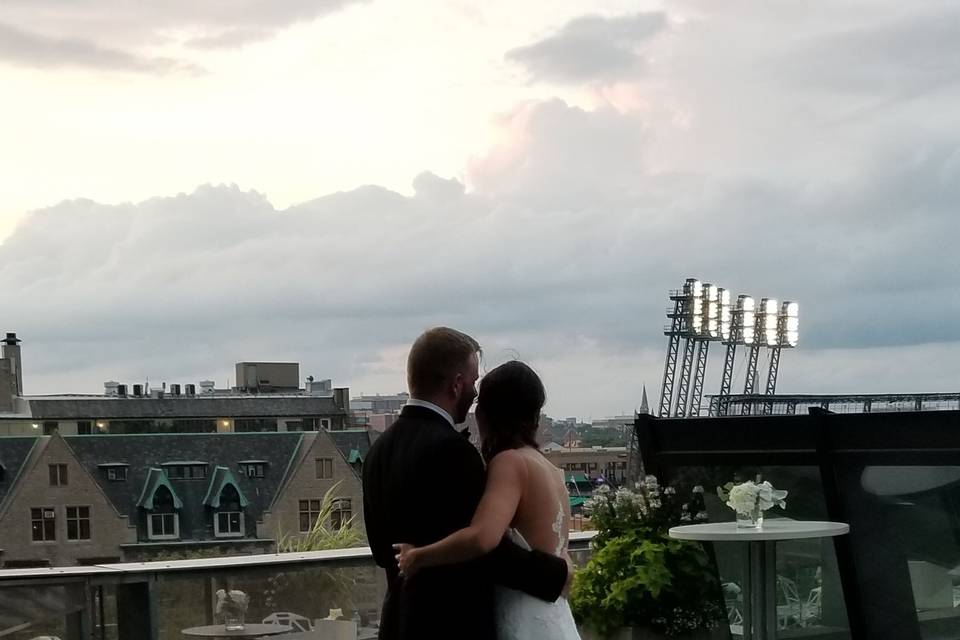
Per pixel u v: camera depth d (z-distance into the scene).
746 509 5.71
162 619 5.80
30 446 87.25
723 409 42.09
